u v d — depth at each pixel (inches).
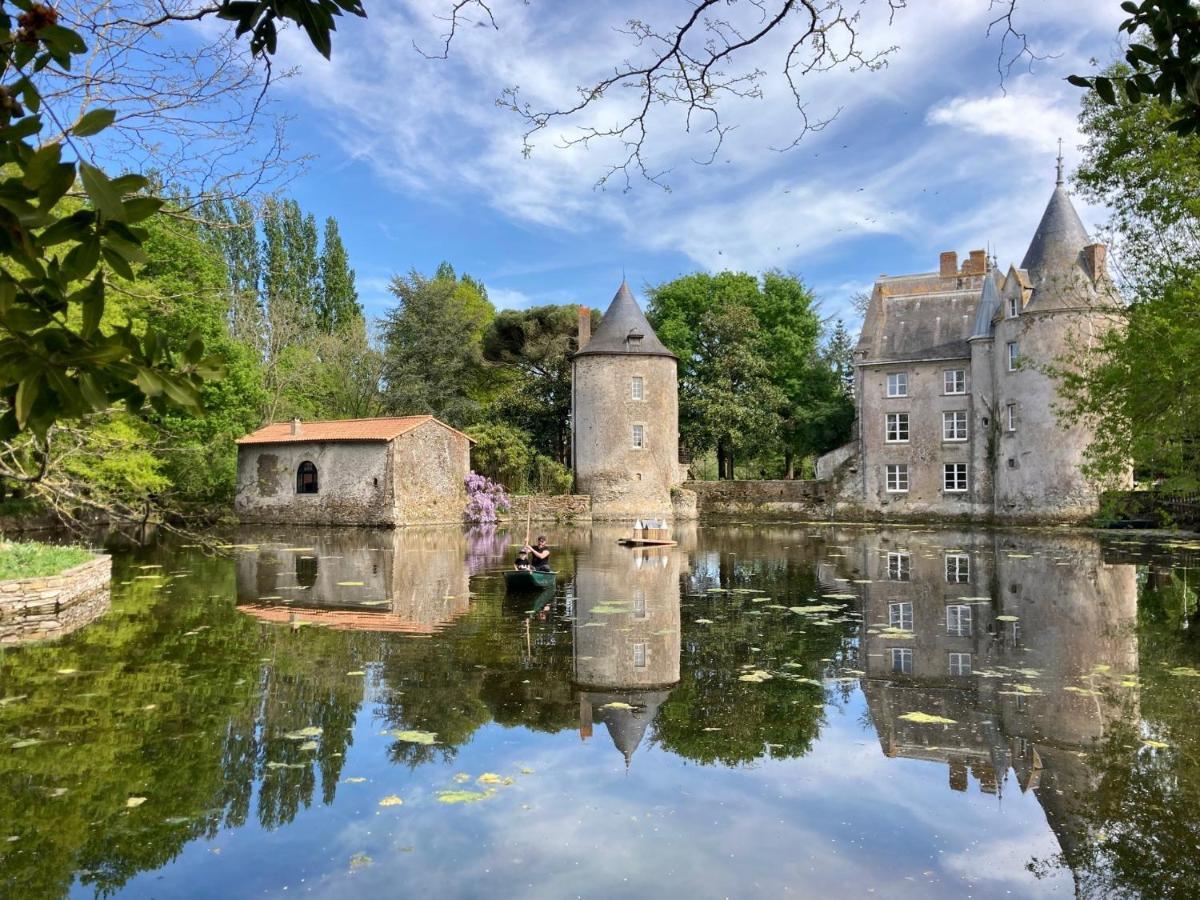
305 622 503.5
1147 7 119.7
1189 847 209.3
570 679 370.6
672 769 263.6
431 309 1884.8
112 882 192.5
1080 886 190.9
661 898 185.0
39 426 75.9
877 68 178.5
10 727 300.2
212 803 235.9
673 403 1711.4
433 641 449.4
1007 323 1344.7
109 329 507.8
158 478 819.4
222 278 1171.3
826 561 839.1
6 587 494.6
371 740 289.3
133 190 72.2
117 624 494.6
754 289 1942.7
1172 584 633.0
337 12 103.9
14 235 68.4
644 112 189.8
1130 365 616.1
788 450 1935.3
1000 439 1373.0
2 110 76.7
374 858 204.1
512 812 231.0
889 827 222.1
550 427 1878.7
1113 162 623.2
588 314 1785.2
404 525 1366.9
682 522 1541.6
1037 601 570.9
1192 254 597.6
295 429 1449.3
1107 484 821.2
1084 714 315.0
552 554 932.6
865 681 366.3
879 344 1552.7
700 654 418.9
